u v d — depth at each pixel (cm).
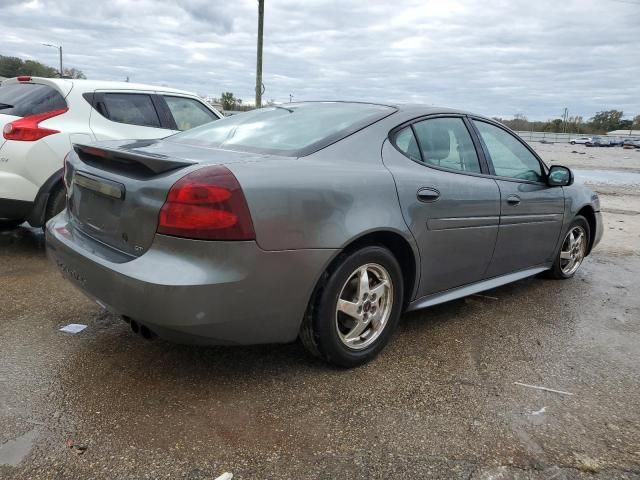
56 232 302
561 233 470
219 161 259
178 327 237
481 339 356
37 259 478
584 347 352
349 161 295
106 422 240
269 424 245
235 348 318
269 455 224
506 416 262
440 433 245
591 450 238
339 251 270
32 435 228
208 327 242
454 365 314
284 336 270
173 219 235
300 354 315
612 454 236
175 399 261
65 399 256
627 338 371
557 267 492
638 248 677
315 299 275
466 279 371
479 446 237
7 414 241
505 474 220
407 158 324
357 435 240
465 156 370
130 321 265
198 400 261
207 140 331
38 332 328
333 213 268
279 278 252
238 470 214
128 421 241
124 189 255
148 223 244
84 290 272
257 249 243
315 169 273
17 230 582
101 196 274
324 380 287
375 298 304
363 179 287
